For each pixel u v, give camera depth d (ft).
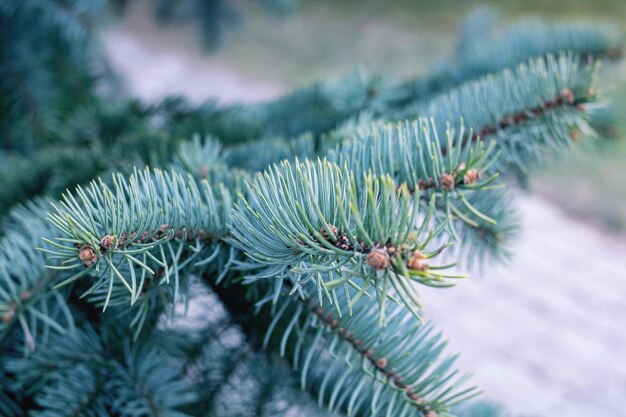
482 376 5.13
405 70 11.62
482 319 5.76
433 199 0.94
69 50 2.20
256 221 1.07
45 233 1.27
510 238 1.51
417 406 1.16
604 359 5.32
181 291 1.23
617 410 4.83
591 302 6.01
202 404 1.48
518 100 1.35
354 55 12.27
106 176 1.41
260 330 1.42
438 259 2.24
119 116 2.02
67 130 2.06
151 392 1.35
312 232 0.99
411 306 0.97
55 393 1.33
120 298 1.18
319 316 1.22
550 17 12.62
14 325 1.35
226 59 12.05
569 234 6.99
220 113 2.07
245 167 1.43
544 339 5.55
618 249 6.78
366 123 1.48
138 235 1.06
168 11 3.79
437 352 1.19
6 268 1.25
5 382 1.37
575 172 7.88
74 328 1.33
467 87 1.44
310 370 1.37
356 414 1.27
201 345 1.52
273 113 1.98
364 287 0.95
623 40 1.78
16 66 2.10
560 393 4.97
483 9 2.39
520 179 1.77
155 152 1.54
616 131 1.76
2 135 2.06
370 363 1.19
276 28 13.12
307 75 11.62
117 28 2.28
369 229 0.97
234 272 1.25
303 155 1.40
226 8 3.73
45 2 2.12
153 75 11.37
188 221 1.14
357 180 1.13
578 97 1.32
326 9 14.05
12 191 1.58
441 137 1.34
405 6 13.99
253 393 1.50
